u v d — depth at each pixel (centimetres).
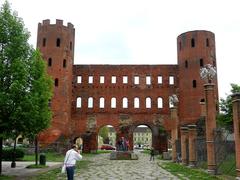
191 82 6931
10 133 2378
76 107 7438
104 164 3831
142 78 7544
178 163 4019
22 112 2295
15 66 2339
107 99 7475
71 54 7262
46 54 6944
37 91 2502
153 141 7244
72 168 1730
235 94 1947
